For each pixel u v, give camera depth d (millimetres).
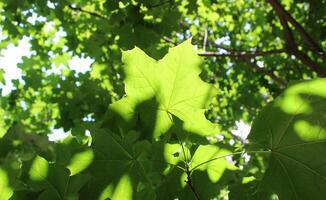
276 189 462
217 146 510
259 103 2463
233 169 528
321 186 441
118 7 1202
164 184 530
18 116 2236
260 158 720
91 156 494
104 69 1965
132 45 1191
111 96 1634
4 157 600
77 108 1636
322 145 438
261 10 2557
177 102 478
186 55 454
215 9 2346
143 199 499
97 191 496
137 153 495
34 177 501
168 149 505
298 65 2334
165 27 1233
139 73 465
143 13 1206
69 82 1751
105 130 490
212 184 529
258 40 2633
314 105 436
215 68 2482
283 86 2328
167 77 465
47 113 2254
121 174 497
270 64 2402
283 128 450
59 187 500
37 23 2250
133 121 488
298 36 2146
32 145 607
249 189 597
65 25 2145
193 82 467
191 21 2527
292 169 453
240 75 2518
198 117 487
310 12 1752
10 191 497
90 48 2074
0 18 1985
